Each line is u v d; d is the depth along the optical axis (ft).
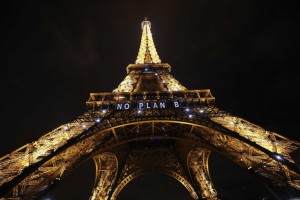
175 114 173.47
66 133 152.25
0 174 112.78
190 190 232.53
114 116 172.35
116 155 224.33
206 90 202.49
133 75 270.05
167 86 242.78
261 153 144.77
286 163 115.24
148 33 385.50
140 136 178.60
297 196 111.24
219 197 210.18
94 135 151.02
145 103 189.67
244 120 164.45
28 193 110.93
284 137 141.18
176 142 248.93
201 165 231.09
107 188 222.07
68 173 134.72
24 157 124.98
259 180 125.90
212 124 156.97
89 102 187.42
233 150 152.05
